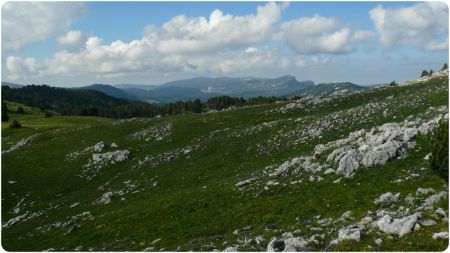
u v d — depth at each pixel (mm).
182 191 46219
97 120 159250
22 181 68875
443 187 25547
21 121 157000
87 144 86000
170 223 34781
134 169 65438
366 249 19297
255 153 57031
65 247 35938
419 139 33781
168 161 64688
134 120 103750
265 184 37469
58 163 76250
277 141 58781
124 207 46250
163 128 86125
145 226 35969
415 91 82188
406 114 53344
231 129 75812
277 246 22562
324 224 24922
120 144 81500
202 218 33719
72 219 47125
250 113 92062
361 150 35031
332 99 90562
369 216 24203
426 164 29859
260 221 29516
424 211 22484
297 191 33281
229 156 58688
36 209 57719
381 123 52312
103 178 65188
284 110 89438
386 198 26547
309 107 89000
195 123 86812
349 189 30234
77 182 65938
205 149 65188
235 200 35875
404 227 20500
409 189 27125
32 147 89500
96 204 52188
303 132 58406
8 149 97250
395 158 32500
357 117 58312
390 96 77625
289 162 41938
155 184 54125
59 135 99500
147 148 75750
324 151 40688
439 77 91625
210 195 39031
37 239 42281
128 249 30656
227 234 28703
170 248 28250
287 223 27656
